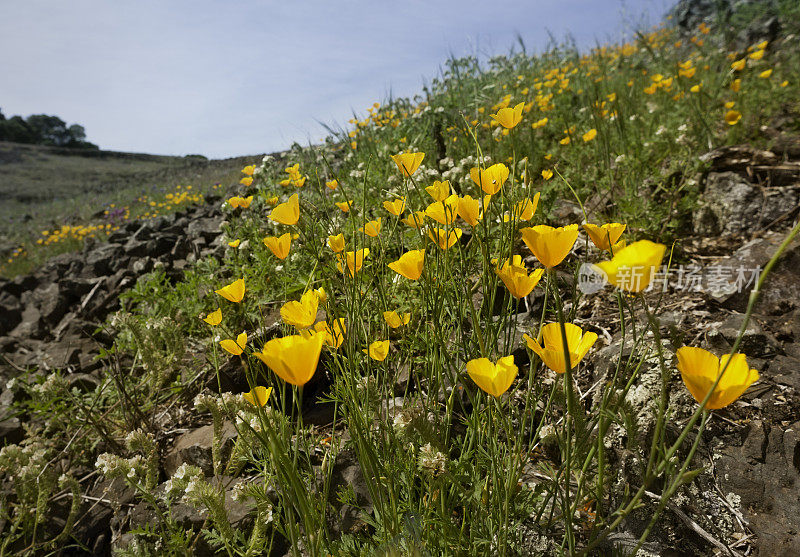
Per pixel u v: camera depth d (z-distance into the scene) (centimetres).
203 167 2097
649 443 183
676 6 1117
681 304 270
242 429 186
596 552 158
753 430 192
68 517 243
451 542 137
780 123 459
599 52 756
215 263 366
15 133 5503
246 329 307
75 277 569
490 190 147
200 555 190
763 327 247
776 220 324
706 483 178
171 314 334
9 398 345
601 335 248
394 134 518
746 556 160
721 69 675
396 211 178
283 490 115
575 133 464
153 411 281
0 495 256
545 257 102
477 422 148
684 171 356
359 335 184
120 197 1697
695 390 90
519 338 233
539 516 149
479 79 677
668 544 163
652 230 322
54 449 281
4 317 524
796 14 782
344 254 155
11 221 1753
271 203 319
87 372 371
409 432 147
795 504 171
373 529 172
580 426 131
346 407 141
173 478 178
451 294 187
